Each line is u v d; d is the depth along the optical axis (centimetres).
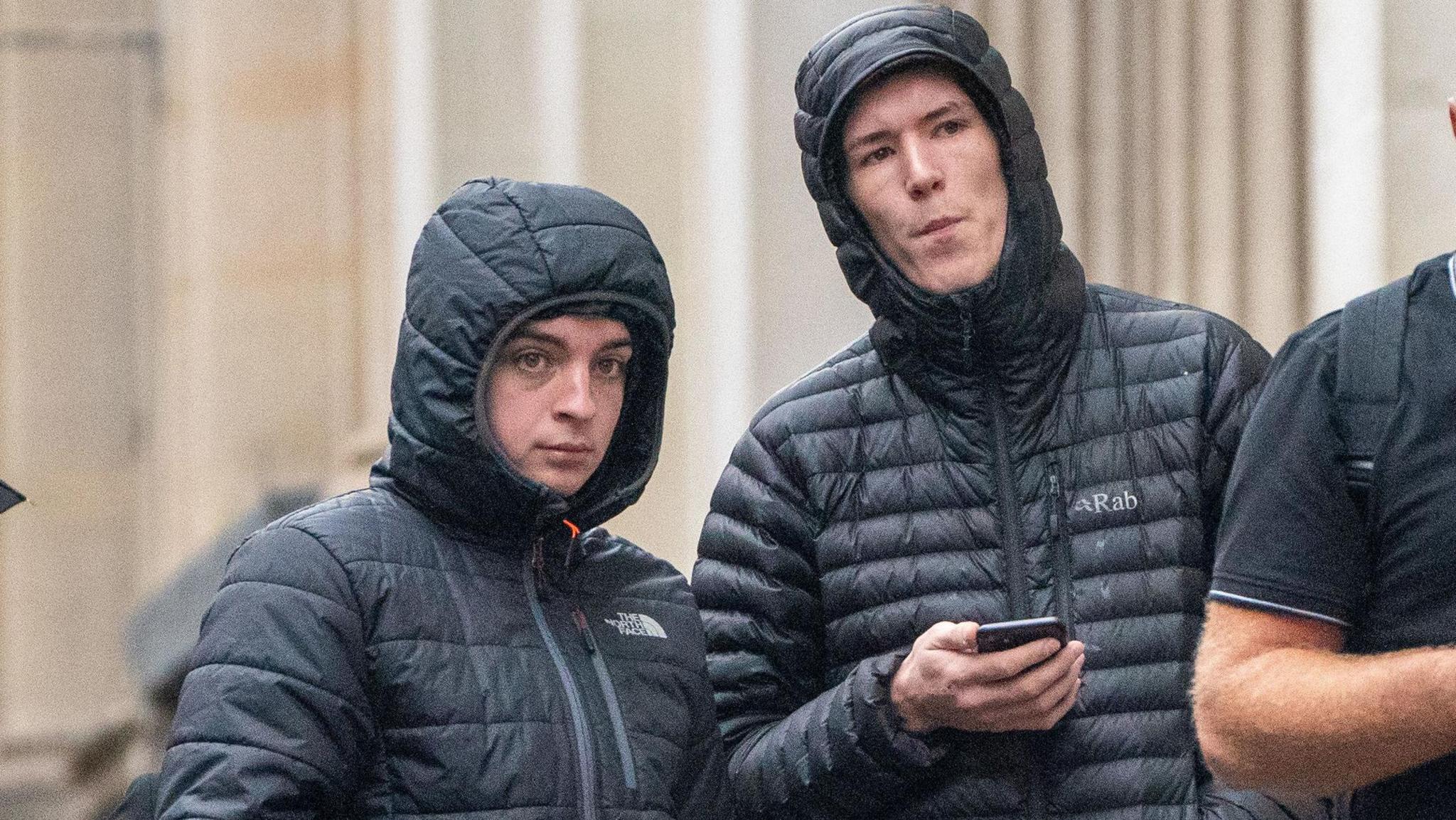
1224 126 1658
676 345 1967
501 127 2284
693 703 970
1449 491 832
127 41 3684
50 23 3681
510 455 938
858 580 1036
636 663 955
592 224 940
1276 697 829
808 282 1875
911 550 1032
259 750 862
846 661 1039
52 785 3603
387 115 2556
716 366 1903
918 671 969
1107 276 1686
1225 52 1658
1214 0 1662
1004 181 1041
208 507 2983
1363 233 1536
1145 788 981
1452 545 831
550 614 943
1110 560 1010
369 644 898
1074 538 1017
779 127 1886
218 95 2998
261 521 2636
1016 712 962
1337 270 1561
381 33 2619
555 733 908
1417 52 1523
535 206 937
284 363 2966
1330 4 1573
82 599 3712
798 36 1889
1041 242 1034
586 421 941
